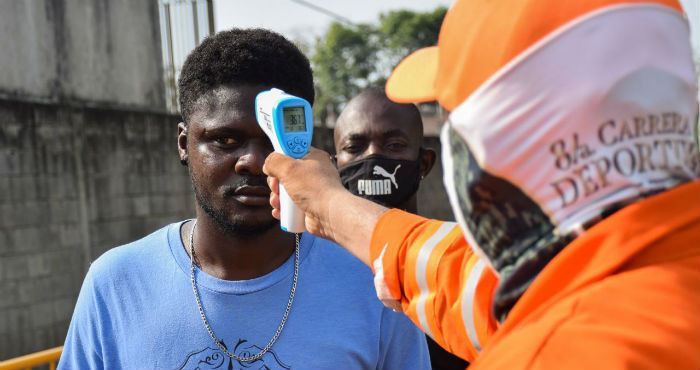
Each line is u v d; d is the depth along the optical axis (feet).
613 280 2.18
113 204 21.48
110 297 4.80
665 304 2.07
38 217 19.54
